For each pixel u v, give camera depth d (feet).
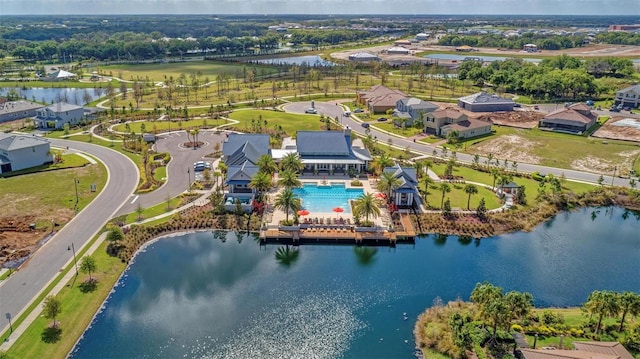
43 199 335.06
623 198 357.41
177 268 260.62
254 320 216.54
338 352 196.44
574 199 351.87
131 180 373.61
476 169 409.69
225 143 402.31
